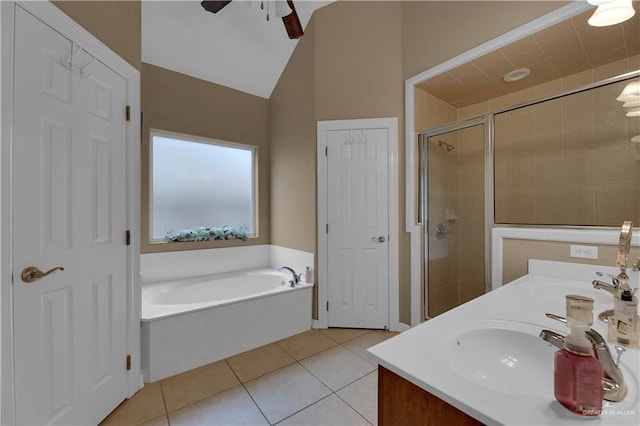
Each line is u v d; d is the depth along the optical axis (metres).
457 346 0.83
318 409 1.59
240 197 3.48
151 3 2.44
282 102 3.31
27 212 1.13
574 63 2.16
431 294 2.54
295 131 3.07
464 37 2.14
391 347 0.77
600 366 0.51
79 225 1.36
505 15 1.94
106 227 1.53
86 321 1.39
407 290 2.55
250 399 1.68
